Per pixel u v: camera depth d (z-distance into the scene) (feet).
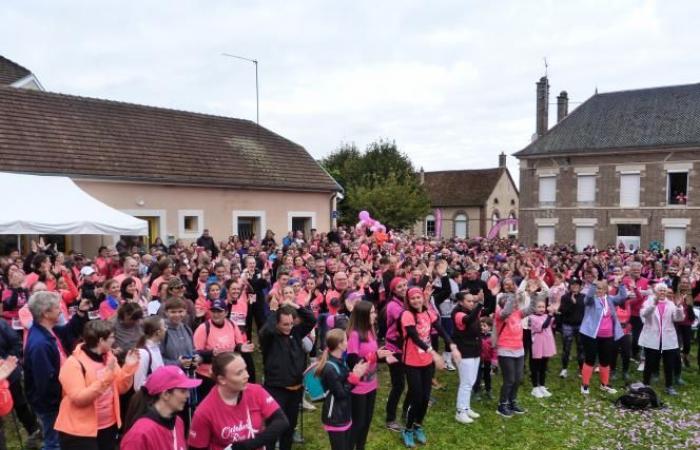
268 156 70.69
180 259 34.37
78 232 39.58
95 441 13.56
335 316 24.39
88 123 56.80
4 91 53.42
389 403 21.63
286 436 17.10
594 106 102.37
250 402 11.62
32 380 15.19
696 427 22.63
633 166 92.32
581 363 30.19
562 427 22.49
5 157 46.65
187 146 63.05
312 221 72.13
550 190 101.96
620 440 21.33
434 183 158.30
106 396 14.21
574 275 36.55
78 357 13.65
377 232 55.01
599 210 95.86
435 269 30.09
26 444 18.83
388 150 136.56
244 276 26.84
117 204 53.26
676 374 28.32
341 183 133.90
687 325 30.76
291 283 25.70
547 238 102.22
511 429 22.15
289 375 16.88
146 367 15.44
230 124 73.05
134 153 56.70
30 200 40.47
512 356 23.31
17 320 23.11
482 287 30.37
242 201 64.03
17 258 32.24
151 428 10.08
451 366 30.01
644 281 33.24
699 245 86.07
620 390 27.40
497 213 151.84
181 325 17.56
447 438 21.07
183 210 58.49
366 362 16.61
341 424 15.83
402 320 19.85
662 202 89.56
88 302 19.02
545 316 26.32
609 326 26.78
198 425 11.12
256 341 33.53
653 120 93.45
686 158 87.15
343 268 30.42
